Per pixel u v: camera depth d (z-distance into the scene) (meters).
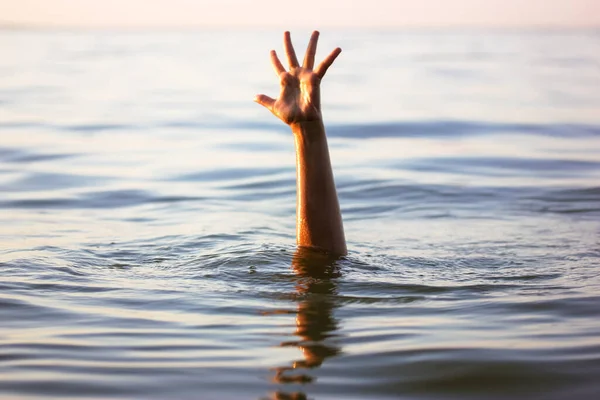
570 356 1.54
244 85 8.03
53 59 12.54
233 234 2.44
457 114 5.61
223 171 3.58
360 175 3.47
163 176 3.48
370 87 7.81
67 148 4.15
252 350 1.58
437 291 1.92
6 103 6.08
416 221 2.72
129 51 16.36
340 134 4.73
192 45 21.31
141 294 1.89
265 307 1.80
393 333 1.66
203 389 1.42
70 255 2.21
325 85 8.03
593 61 12.91
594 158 3.92
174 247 2.29
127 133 4.75
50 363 1.52
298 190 2.08
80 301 1.84
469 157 3.93
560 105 6.20
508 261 2.20
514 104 6.27
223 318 1.74
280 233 2.47
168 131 4.86
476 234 2.53
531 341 1.61
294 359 1.54
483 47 20.64
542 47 20.83
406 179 3.39
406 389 1.43
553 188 3.24
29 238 2.42
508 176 3.49
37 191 3.16
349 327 1.69
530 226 2.64
